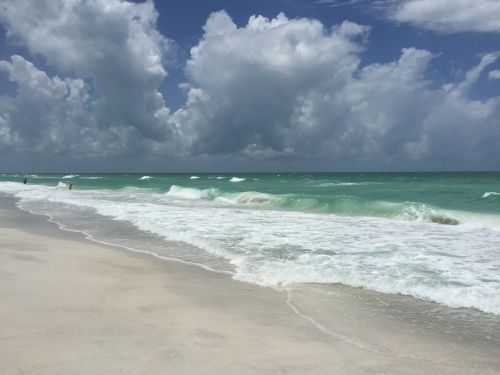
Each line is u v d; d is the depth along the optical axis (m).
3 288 6.67
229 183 53.25
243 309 6.11
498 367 4.43
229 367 4.16
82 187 44.66
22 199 27.19
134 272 8.30
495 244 11.55
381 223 15.88
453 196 25.39
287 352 4.62
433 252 10.36
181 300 6.45
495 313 6.12
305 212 19.69
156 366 4.10
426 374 4.22
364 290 7.25
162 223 15.30
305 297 6.82
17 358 4.13
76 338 4.71
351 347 4.84
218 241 11.67
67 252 10.20
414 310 6.25
